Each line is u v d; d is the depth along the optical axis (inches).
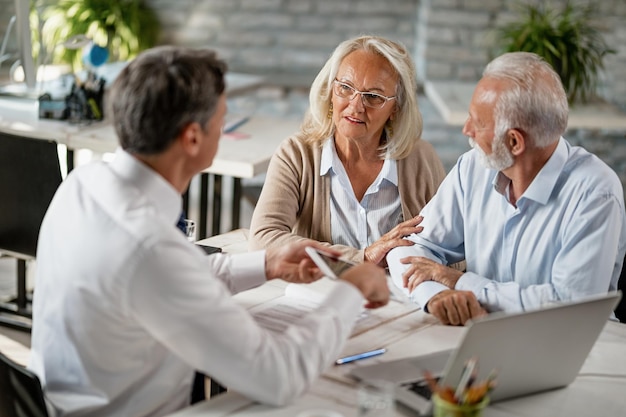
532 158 78.3
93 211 59.3
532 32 176.1
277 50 220.4
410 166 98.8
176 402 64.0
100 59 149.4
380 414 58.0
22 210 120.9
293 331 60.4
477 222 86.1
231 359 57.1
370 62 92.8
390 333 72.8
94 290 57.8
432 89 188.1
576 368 64.7
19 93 152.3
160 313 56.7
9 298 144.8
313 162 97.5
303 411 58.9
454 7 205.6
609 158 211.6
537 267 81.7
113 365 60.2
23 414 63.3
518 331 58.8
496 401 62.4
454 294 76.0
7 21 153.9
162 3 216.1
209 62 60.2
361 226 97.3
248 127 147.1
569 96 174.4
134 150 59.9
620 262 84.4
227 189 205.5
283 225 94.8
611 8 200.8
